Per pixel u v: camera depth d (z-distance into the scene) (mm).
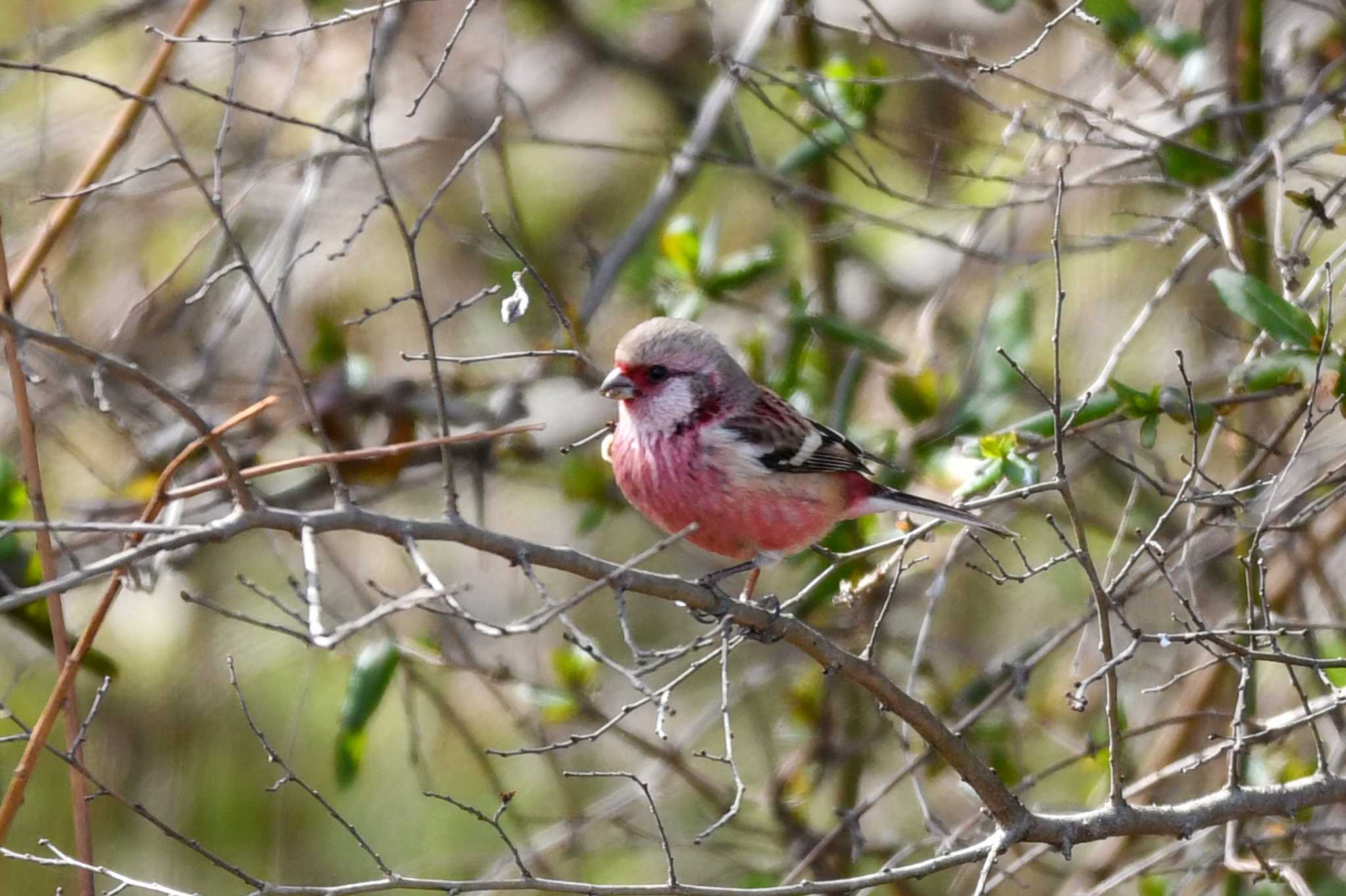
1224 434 11828
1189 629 8859
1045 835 8070
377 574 14109
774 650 13305
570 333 8305
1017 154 11922
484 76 15289
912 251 15227
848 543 11586
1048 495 12773
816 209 13508
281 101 13844
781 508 9289
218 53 13648
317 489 11852
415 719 13539
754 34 11898
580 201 16016
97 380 6453
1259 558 9133
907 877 7887
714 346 9336
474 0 8180
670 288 12000
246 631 13766
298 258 9109
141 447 11734
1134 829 8188
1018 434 10008
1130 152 11234
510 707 11586
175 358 12914
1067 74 13438
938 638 13383
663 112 16562
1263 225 11352
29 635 11281
